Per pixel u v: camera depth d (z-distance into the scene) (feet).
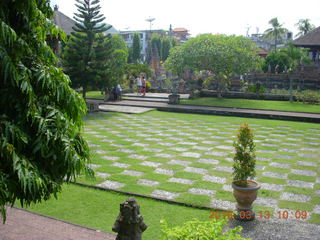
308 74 118.52
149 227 21.45
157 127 57.52
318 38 124.47
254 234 20.83
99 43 76.13
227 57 87.45
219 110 74.33
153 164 35.27
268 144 45.62
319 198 26.63
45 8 14.69
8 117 13.12
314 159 38.14
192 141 46.60
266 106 81.71
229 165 35.19
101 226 21.76
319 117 64.90
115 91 91.56
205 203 25.20
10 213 23.50
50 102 14.38
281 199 26.40
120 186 28.73
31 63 13.92
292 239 20.22
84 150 15.87
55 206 24.84
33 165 13.50
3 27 11.59
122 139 47.16
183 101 91.15
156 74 168.14
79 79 73.46
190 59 90.02
